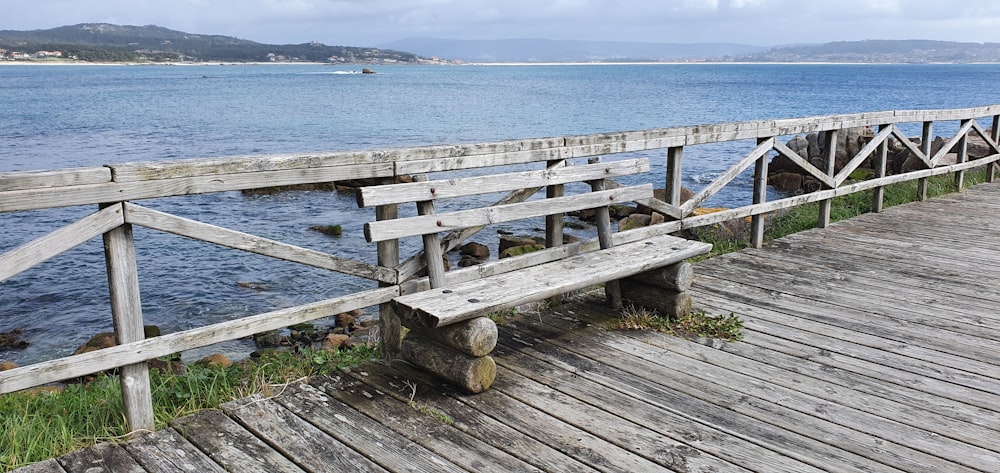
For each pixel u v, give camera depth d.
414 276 4.14
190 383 3.66
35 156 22.55
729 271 5.96
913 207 8.85
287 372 3.86
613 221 12.33
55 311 8.27
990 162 10.59
